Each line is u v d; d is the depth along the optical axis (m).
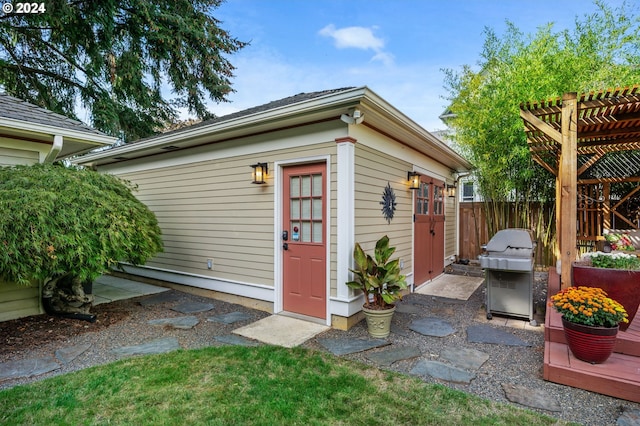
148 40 10.19
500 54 6.93
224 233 5.10
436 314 4.42
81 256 3.69
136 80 10.20
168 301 5.11
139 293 5.61
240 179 4.85
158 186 6.10
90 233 3.83
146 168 6.31
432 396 2.38
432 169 6.64
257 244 4.68
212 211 5.25
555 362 2.61
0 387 2.57
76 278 4.28
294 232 4.32
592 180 6.50
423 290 5.77
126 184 5.99
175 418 2.11
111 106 10.21
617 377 2.36
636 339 2.71
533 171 6.68
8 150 4.34
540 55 5.93
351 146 3.81
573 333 2.62
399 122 4.13
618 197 6.75
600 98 3.39
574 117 3.46
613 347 2.56
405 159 5.32
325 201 3.99
